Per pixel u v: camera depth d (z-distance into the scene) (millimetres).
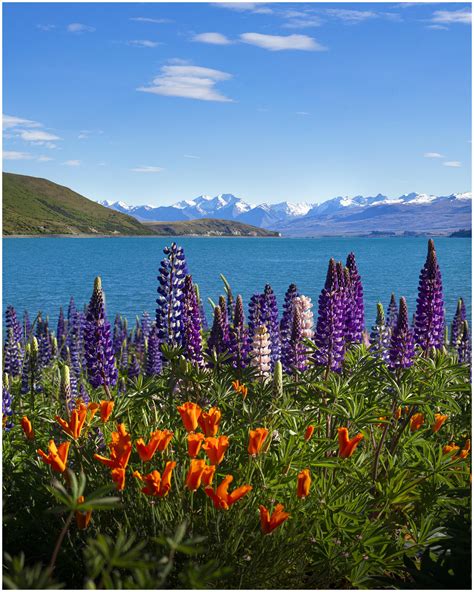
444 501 4977
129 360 12562
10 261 106250
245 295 40688
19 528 4320
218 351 6789
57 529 4266
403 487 4902
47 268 87125
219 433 4836
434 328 7195
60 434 4621
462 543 4332
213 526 4094
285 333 7508
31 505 4535
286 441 4945
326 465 4668
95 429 4996
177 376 5457
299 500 4391
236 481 4457
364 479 4992
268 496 4316
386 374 5621
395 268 81188
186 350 5902
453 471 5090
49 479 4406
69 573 4078
